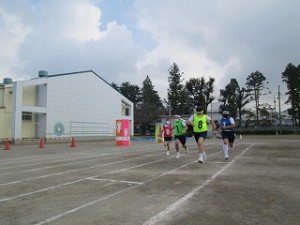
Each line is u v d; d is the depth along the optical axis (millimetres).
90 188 7629
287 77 77375
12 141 33281
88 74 44156
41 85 37844
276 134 55000
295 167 10711
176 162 12758
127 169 10930
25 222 5004
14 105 33500
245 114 85625
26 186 8125
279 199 6129
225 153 13461
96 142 37844
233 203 5871
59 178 9289
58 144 33094
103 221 4961
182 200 6195
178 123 14477
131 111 54312
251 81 81438
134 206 5824
